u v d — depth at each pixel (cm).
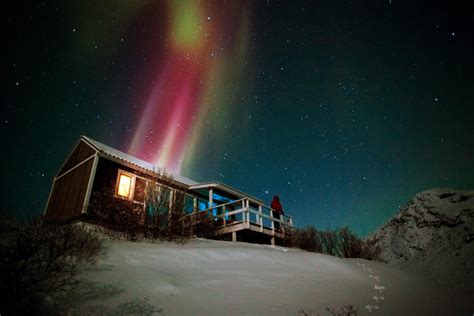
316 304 493
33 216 507
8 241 407
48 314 364
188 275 559
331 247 1233
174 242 892
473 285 862
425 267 1013
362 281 724
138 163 1412
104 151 1267
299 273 672
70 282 447
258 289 525
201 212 1308
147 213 921
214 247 850
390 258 1161
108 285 459
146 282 491
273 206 1451
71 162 1494
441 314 596
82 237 590
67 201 1312
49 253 443
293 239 1312
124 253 630
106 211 975
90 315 376
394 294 671
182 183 1439
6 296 368
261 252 835
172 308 418
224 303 448
